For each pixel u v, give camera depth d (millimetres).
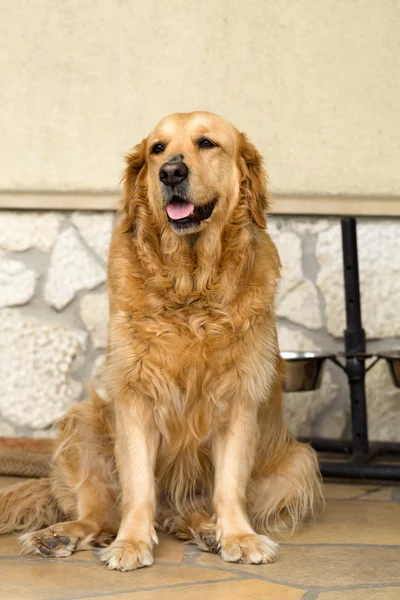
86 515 3193
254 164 3408
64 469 3365
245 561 2855
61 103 5520
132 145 5496
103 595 2480
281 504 3422
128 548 2816
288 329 5375
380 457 5098
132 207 3367
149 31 5465
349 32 5355
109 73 5488
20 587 2572
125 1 5465
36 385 5359
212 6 5414
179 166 3119
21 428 5355
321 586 2566
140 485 3035
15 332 5398
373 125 5363
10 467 4633
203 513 3301
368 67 5359
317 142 5395
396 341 5340
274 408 3506
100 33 5484
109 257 3357
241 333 3119
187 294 3133
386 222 5367
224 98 5430
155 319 3102
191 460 3303
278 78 5395
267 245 3418
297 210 5344
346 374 4836
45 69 5520
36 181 5535
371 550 3035
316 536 3279
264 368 3182
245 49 5406
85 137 5508
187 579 2658
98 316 5434
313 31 5367
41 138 5527
